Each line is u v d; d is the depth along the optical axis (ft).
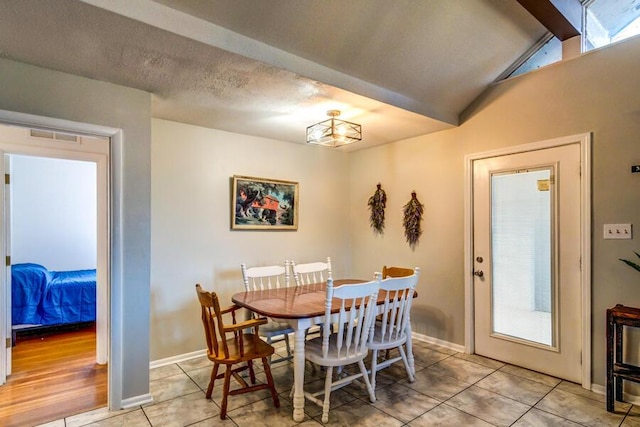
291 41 7.12
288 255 13.19
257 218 12.25
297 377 7.21
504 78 10.27
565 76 9.02
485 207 10.62
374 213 14.01
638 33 8.03
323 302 8.31
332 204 14.71
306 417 7.30
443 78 9.53
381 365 8.51
